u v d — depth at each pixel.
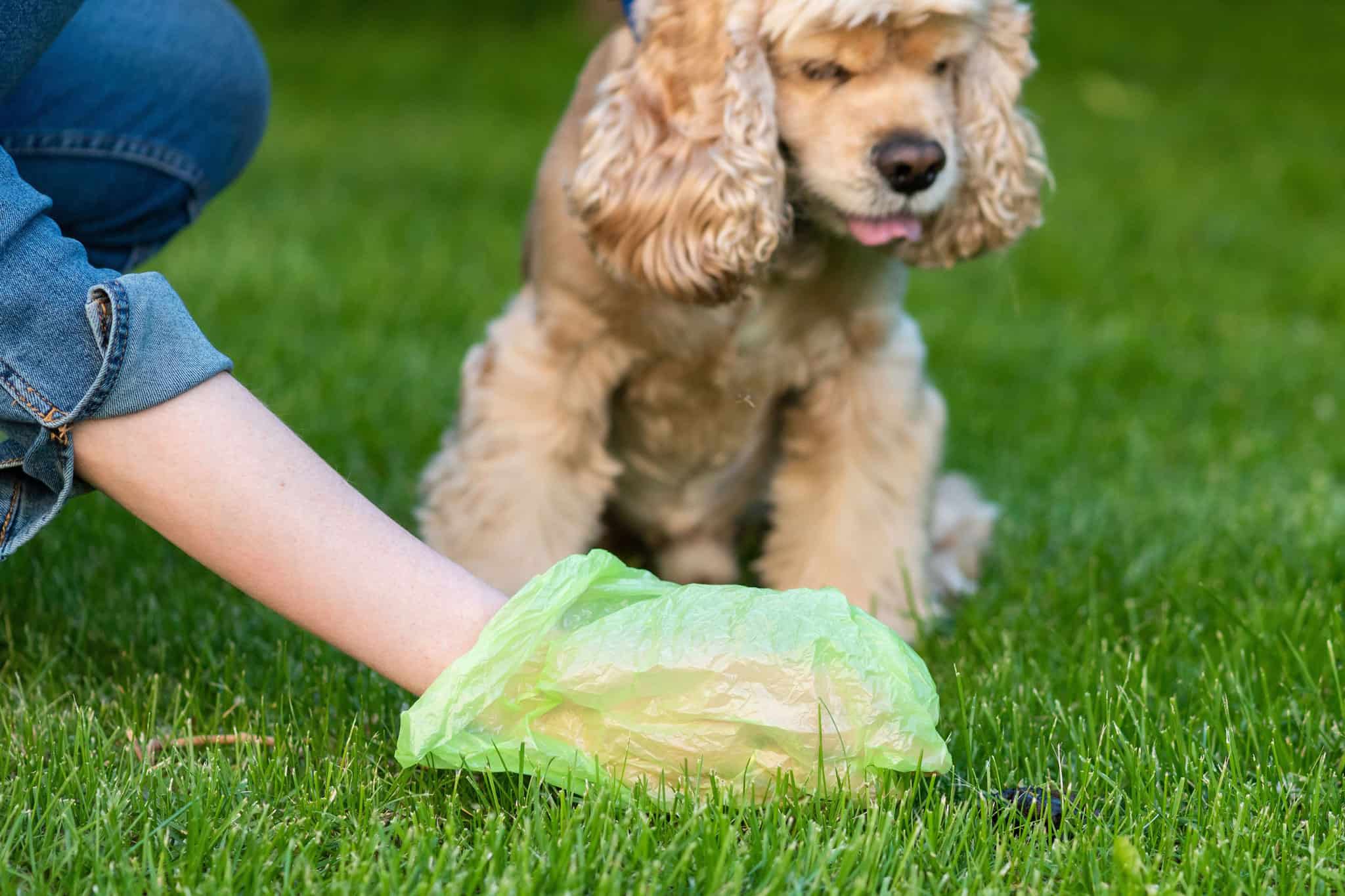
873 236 3.05
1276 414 5.38
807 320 3.26
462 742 2.00
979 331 6.53
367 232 7.94
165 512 1.96
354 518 2.01
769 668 1.99
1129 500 4.16
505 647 1.98
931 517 3.49
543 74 15.28
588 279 3.15
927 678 2.07
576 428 3.27
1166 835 1.97
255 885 1.78
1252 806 2.06
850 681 1.99
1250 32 18.64
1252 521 3.85
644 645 2.00
